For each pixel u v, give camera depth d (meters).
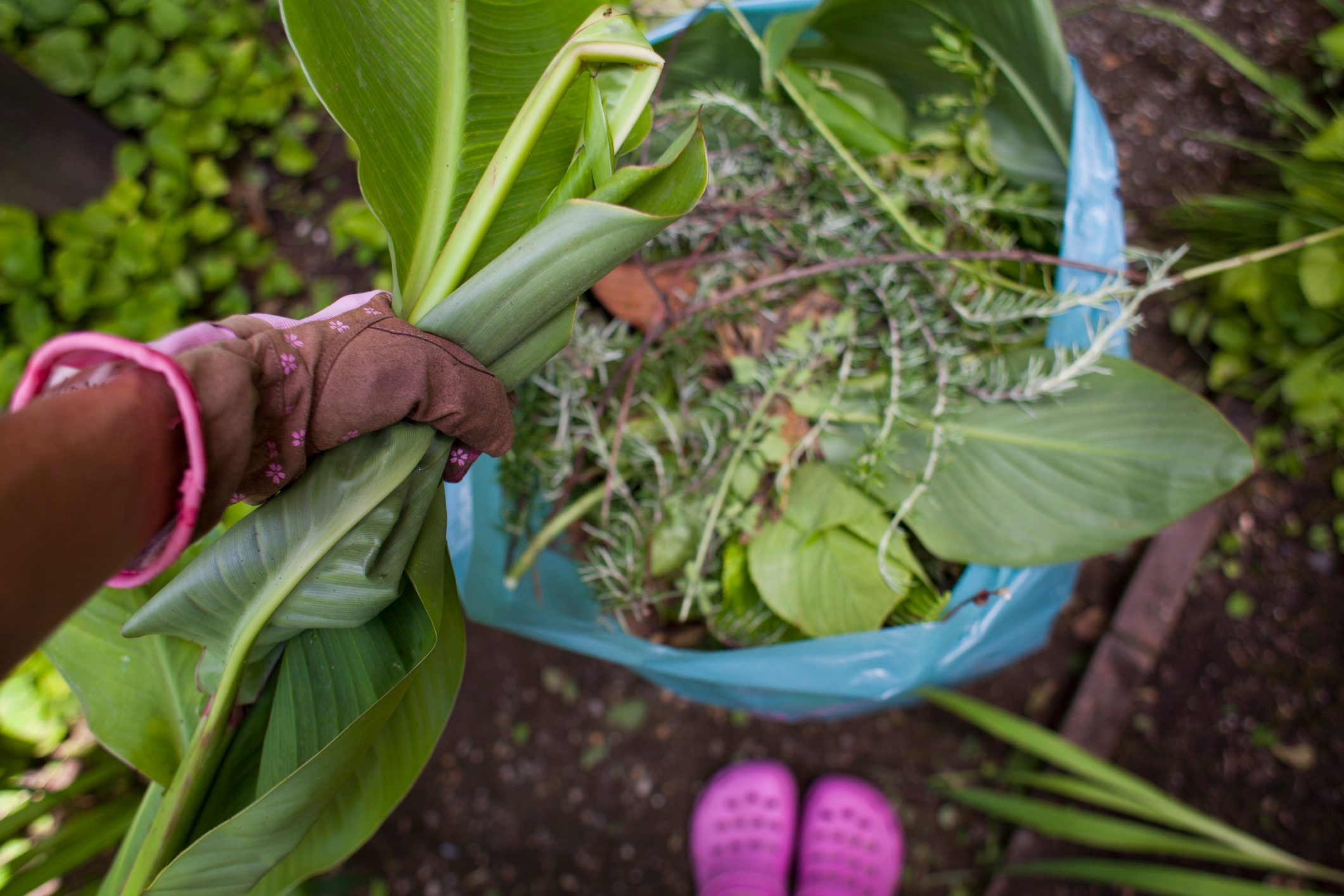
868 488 1.05
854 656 0.98
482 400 0.65
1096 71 1.75
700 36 1.11
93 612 0.86
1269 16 1.73
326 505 0.59
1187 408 0.98
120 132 1.70
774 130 1.09
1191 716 1.58
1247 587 1.61
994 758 1.62
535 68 0.77
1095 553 1.00
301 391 0.55
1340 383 1.46
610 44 0.60
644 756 1.65
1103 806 1.57
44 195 1.60
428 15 0.70
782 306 1.14
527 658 1.66
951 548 1.04
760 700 1.21
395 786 0.79
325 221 1.77
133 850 0.83
